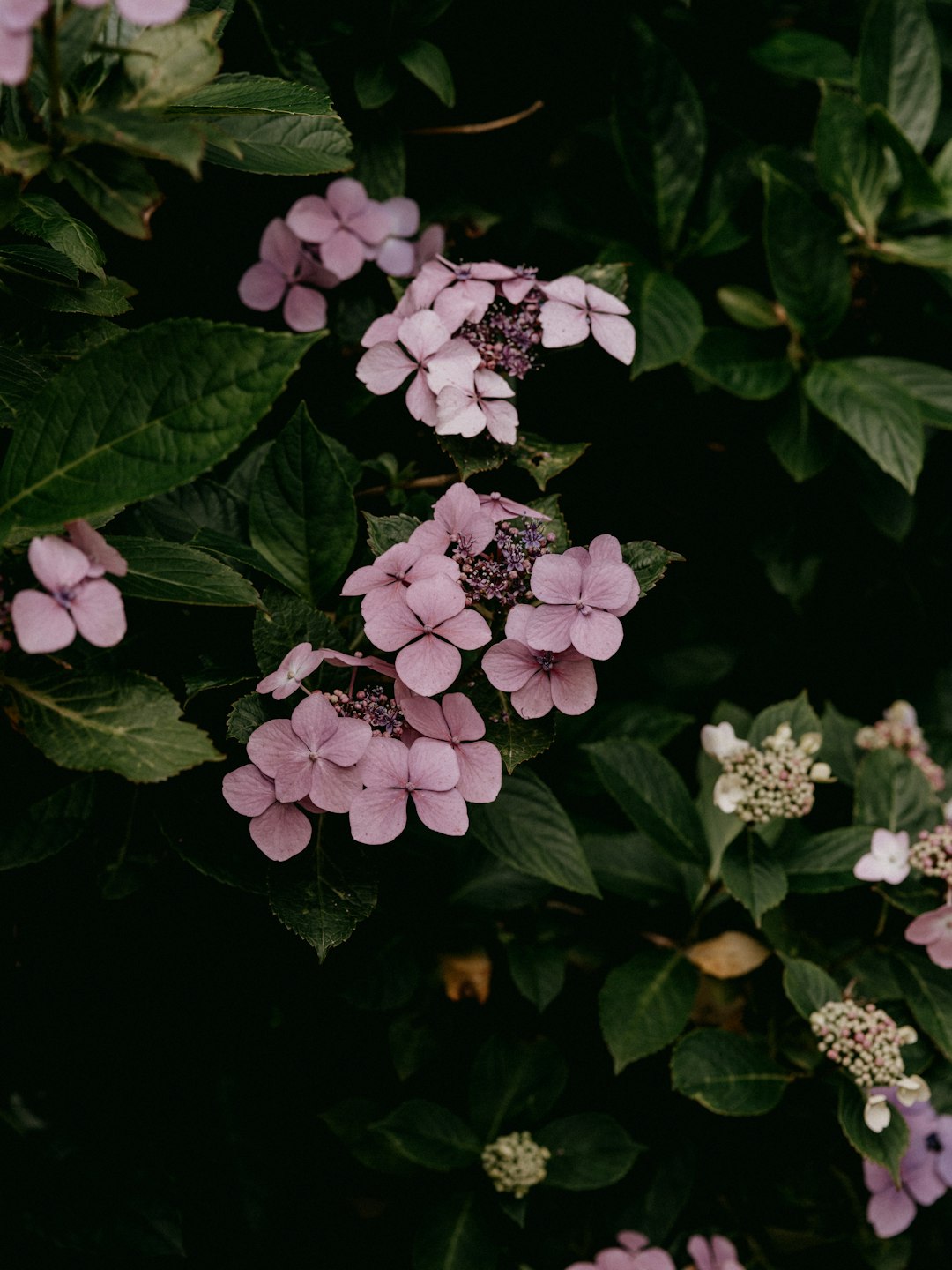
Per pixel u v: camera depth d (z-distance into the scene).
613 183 0.97
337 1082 0.94
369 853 0.70
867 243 0.98
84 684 0.64
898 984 0.88
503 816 0.79
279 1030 0.91
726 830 0.92
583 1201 0.95
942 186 0.95
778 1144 0.95
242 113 0.70
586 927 0.97
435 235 0.92
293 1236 0.93
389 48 0.88
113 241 0.84
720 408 0.99
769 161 0.97
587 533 0.97
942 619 1.15
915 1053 0.88
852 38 1.04
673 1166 0.95
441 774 0.68
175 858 0.76
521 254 0.96
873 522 1.01
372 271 0.91
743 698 1.12
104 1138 0.86
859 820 0.92
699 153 0.95
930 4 1.04
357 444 0.90
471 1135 0.90
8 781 0.71
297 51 0.86
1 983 0.80
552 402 0.90
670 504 1.01
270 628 0.71
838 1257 0.96
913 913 0.86
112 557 0.64
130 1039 0.85
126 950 0.80
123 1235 0.83
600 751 0.91
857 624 1.12
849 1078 0.84
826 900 0.94
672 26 0.97
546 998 0.91
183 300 0.89
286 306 0.89
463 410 0.73
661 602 1.05
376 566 0.69
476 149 0.94
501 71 0.93
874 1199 0.91
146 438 0.63
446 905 0.91
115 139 0.59
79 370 0.62
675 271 1.00
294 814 0.69
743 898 0.85
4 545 0.64
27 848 0.71
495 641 0.71
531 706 0.69
